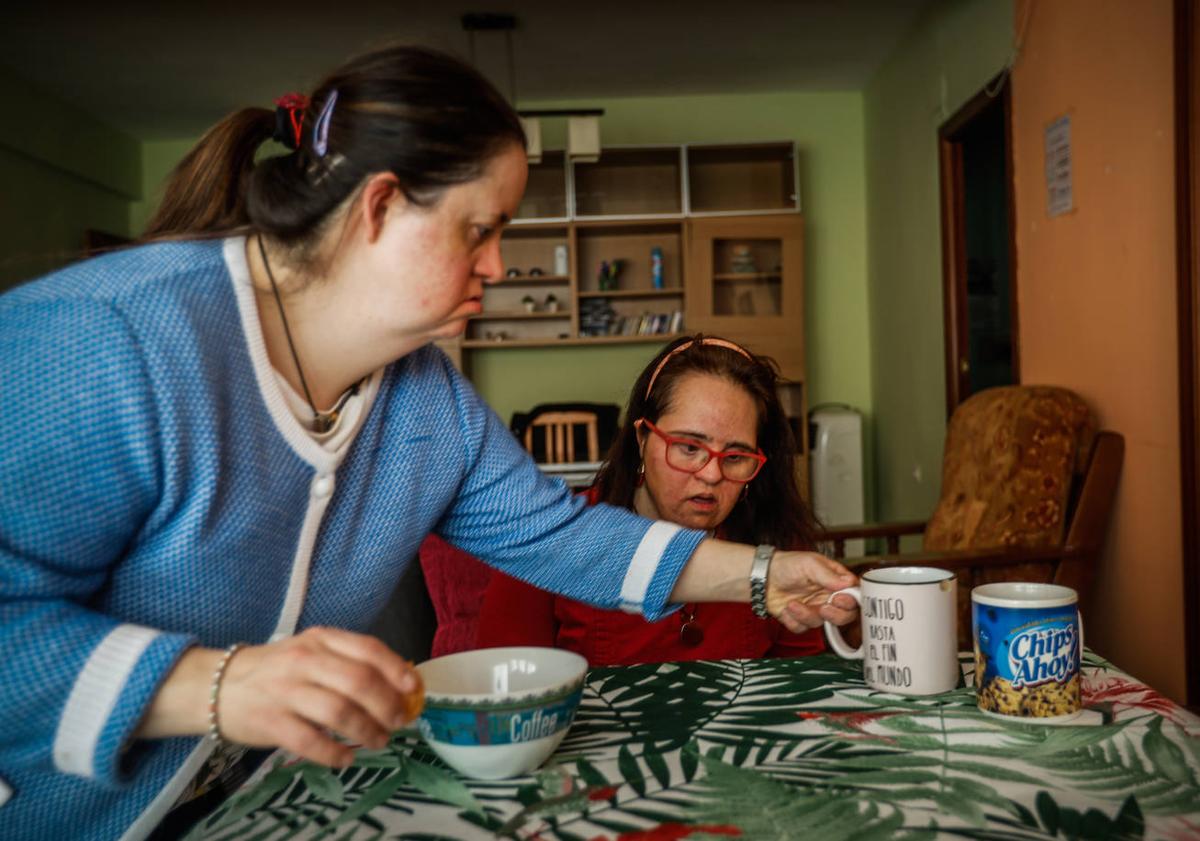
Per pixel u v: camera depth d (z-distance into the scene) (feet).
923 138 14.38
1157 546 7.50
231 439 2.41
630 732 2.70
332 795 2.37
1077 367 8.87
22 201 15.98
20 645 1.91
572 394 19.15
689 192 18.07
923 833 2.01
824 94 18.52
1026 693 2.66
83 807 2.41
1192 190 6.89
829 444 16.93
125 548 2.37
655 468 4.23
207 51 15.06
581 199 18.38
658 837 2.05
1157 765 2.33
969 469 8.29
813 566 3.15
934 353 14.21
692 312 17.66
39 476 2.03
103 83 16.33
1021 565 7.30
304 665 1.89
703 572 3.23
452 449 3.14
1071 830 2.01
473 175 2.39
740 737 2.63
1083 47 8.57
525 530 3.29
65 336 2.09
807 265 18.62
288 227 2.43
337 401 2.79
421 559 4.99
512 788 2.36
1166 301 7.30
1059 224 9.21
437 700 2.36
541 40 15.19
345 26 14.33
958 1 12.32
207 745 2.56
